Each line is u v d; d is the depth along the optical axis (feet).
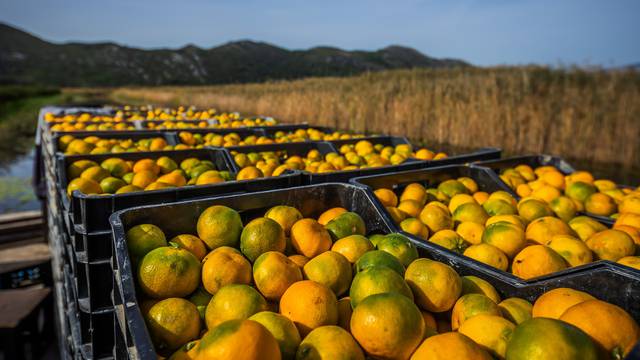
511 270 7.11
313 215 8.70
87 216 6.77
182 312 5.12
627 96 29.22
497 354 4.51
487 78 38.52
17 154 85.61
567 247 6.86
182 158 13.41
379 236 7.36
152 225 6.30
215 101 86.43
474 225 8.30
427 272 5.61
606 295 5.21
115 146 14.48
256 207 7.91
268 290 5.70
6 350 13.50
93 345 6.59
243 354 3.83
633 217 8.45
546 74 35.94
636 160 28.07
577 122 30.07
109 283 6.78
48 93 219.41
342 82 62.90
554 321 4.07
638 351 3.02
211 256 5.94
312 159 14.69
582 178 11.89
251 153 14.58
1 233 23.73
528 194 11.11
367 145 16.20
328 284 5.93
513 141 32.19
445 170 11.76
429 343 4.24
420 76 55.83
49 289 16.20
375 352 4.53
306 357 4.42
